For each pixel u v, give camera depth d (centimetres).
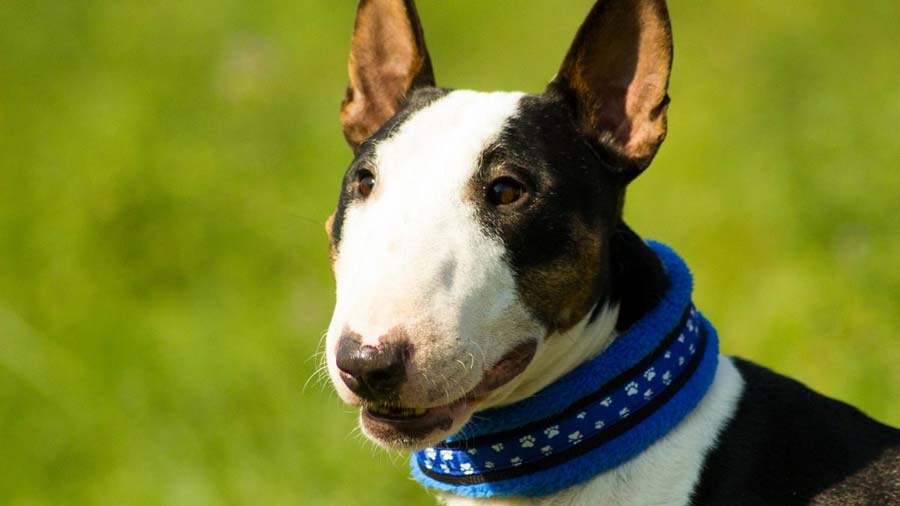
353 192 553
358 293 501
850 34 1277
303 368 871
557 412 538
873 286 893
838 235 965
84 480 825
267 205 1046
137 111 1154
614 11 577
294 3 1391
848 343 865
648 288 550
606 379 537
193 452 816
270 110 1212
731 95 1220
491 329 518
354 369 489
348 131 637
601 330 550
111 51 1303
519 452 543
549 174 540
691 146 1136
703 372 549
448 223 521
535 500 553
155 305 970
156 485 805
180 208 1034
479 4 1512
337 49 1330
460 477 559
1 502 818
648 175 1118
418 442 512
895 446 559
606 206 561
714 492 538
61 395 871
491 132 544
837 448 550
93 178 1050
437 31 1466
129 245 1012
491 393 523
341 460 794
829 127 1033
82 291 966
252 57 1287
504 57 1406
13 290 959
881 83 1128
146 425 844
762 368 586
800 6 1351
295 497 782
